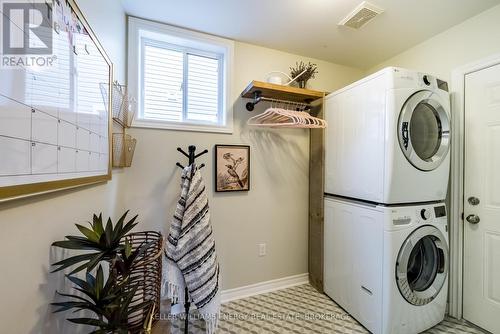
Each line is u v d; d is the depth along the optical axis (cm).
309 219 222
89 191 94
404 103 139
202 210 139
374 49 206
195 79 192
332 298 189
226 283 194
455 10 153
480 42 156
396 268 139
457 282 168
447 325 160
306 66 212
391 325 138
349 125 171
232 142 195
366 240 154
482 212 155
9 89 46
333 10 155
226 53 191
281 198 214
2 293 48
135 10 156
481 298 156
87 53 84
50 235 66
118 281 84
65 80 68
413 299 144
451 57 173
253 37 189
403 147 139
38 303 60
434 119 157
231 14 160
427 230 148
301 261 223
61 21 65
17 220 52
